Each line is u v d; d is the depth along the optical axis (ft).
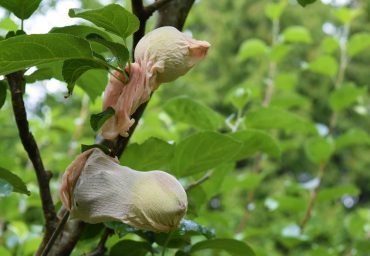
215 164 4.70
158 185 3.47
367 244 8.74
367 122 27.96
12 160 6.31
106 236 4.46
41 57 3.66
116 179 3.50
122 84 3.57
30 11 4.04
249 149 5.36
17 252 7.41
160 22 4.36
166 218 3.45
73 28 4.09
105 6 3.67
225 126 6.91
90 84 4.83
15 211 8.03
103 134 3.56
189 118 6.14
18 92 3.91
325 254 8.37
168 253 5.67
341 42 11.78
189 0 4.40
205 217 7.70
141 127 9.86
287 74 11.23
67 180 3.57
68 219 3.82
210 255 7.68
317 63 11.27
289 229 8.81
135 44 3.99
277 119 6.55
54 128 11.07
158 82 3.57
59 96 16.11
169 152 4.45
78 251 5.04
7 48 3.60
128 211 3.46
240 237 7.99
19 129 3.94
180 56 3.53
